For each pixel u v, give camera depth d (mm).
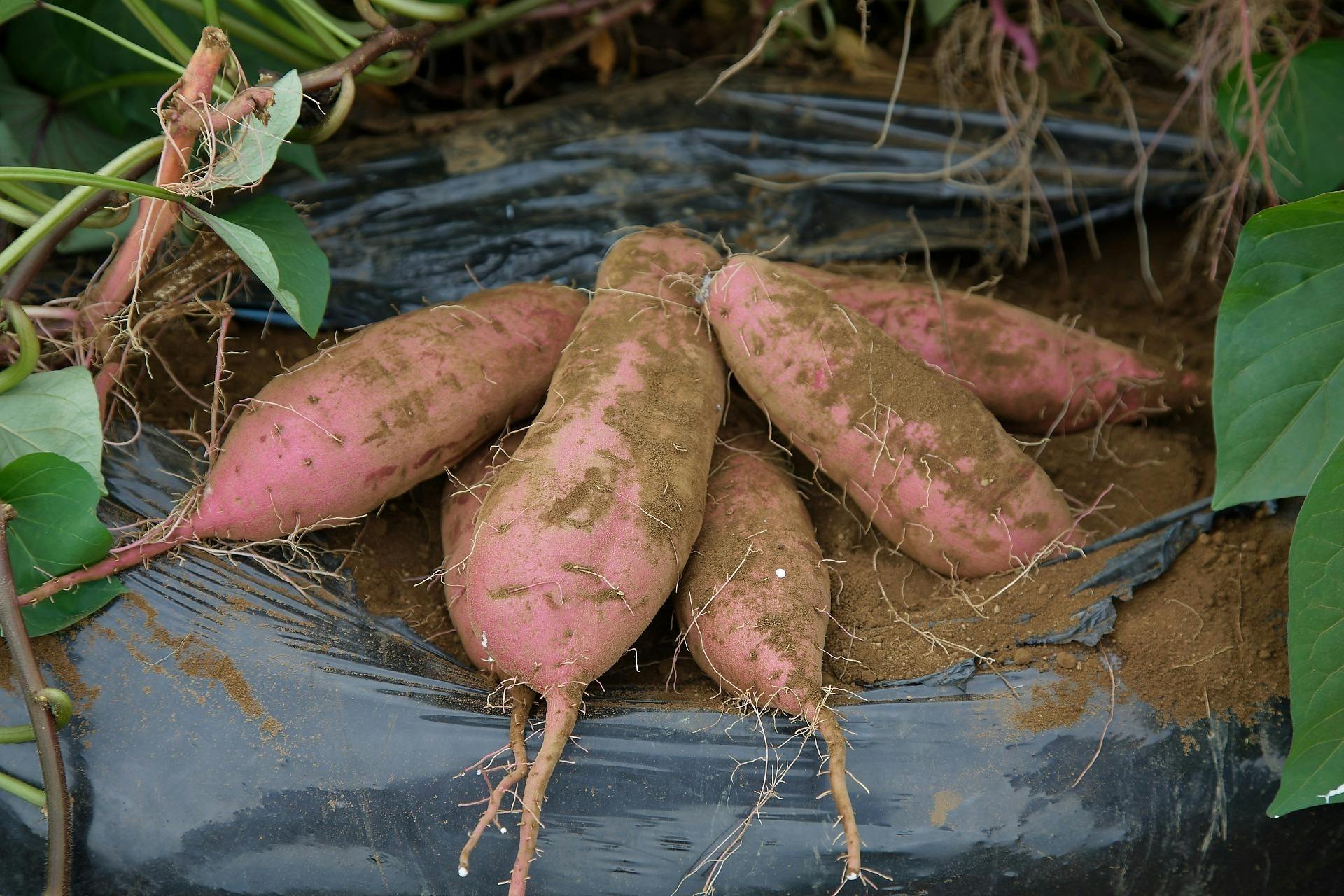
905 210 1361
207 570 1167
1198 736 1145
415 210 1340
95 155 1324
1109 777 1137
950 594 1203
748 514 1191
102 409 1197
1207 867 1136
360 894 1127
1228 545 1188
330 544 1211
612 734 1139
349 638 1163
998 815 1131
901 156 1360
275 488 1170
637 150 1361
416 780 1130
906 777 1135
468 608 1143
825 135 1366
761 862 1126
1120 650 1162
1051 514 1193
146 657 1143
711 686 1178
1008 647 1167
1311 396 1118
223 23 1286
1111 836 1132
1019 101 1331
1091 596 1177
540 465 1149
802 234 1348
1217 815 1137
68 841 1115
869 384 1185
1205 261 1374
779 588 1161
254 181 1160
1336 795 1114
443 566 1203
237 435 1179
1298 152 1283
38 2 1200
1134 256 1383
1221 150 1335
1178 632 1166
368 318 1314
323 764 1130
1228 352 1120
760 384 1201
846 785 1130
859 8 1312
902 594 1210
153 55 1190
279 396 1179
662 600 1152
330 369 1186
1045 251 1386
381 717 1139
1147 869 1133
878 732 1142
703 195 1351
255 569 1176
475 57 1441
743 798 1131
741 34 1452
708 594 1167
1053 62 1393
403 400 1188
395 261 1326
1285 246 1108
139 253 1183
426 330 1207
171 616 1152
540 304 1238
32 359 1161
